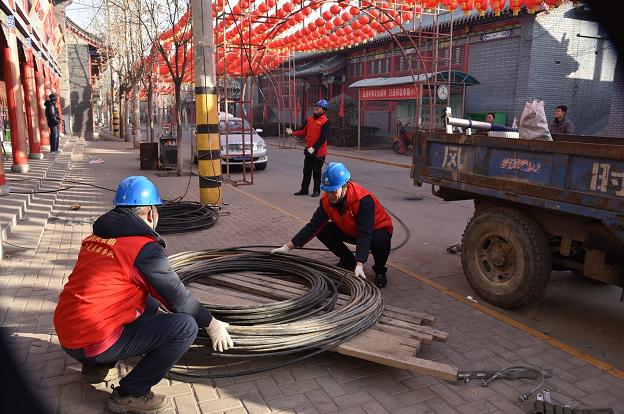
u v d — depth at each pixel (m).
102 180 12.08
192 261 5.15
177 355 2.95
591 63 17.28
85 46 29.30
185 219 7.59
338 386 3.33
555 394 3.28
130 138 30.56
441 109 20.67
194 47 8.84
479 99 19.09
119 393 2.96
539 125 4.82
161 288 2.84
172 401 3.13
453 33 19.89
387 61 24.80
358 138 23.19
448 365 3.30
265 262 4.88
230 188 11.83
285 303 3.87
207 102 8.86
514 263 4.61
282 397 3.20
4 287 4.82
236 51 16.48
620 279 4.06
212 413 3.02
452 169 5.07
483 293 4.83
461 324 4.34
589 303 4.97
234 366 3.54
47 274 5.21
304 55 32.91
